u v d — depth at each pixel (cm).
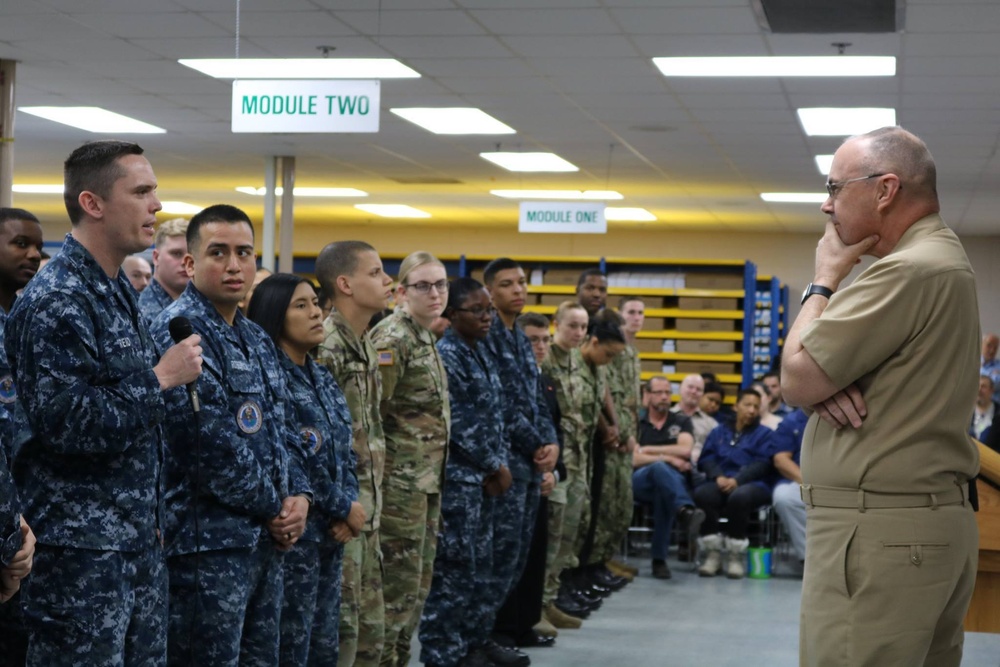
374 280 428
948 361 266
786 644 653
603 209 1261
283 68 887
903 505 265
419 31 770
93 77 932
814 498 277
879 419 266
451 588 516
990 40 738
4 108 882
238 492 331
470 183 1470
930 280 263
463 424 516
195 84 951
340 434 394
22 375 286
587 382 722
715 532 895
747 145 1148
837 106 959
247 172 1430
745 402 919
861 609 267
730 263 1466
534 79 899
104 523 287
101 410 281
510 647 602
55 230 2047
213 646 328
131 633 296
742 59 818
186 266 359
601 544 805
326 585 390
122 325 299
